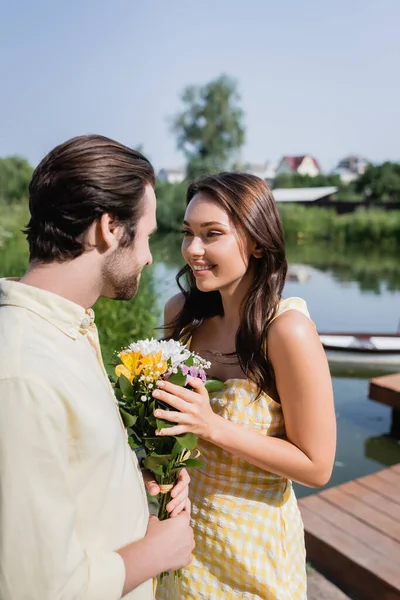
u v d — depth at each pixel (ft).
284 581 4.78
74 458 2.88
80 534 2.98
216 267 4.74
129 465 3.30
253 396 4.70
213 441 4.25
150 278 20.80
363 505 9.90
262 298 4.66
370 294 46.57
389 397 16.85
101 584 2.85
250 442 4.37
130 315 17.15
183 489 4.20
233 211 4.57
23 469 2.56
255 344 4.61
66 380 2.84
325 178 160.97
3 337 2.79
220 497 4.80
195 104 144.25
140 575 3.17
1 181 63.52
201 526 4.86
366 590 8.04
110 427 3.06
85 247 3.07
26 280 3.12
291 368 4.42
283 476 4.50
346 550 8.46
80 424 2.84
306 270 61.52
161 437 4.03
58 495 2.69
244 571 4.68
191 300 5.58
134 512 3.30
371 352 25.13
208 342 5.45
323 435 4.46
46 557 2.58
